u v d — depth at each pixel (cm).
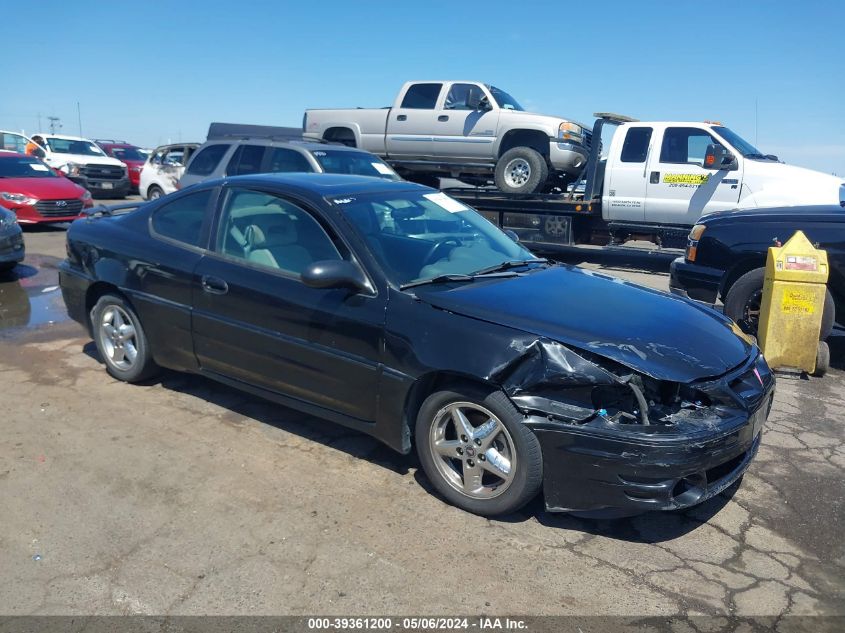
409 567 306
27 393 495
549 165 1162
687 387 320
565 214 1120
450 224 454
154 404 480
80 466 390
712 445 310
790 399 540
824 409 519
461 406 345
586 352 318
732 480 338
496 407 329
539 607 283
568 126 1124
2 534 325
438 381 356
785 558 322
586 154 1178
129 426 443
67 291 530
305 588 291
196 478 379
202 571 300
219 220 447
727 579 305
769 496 380
